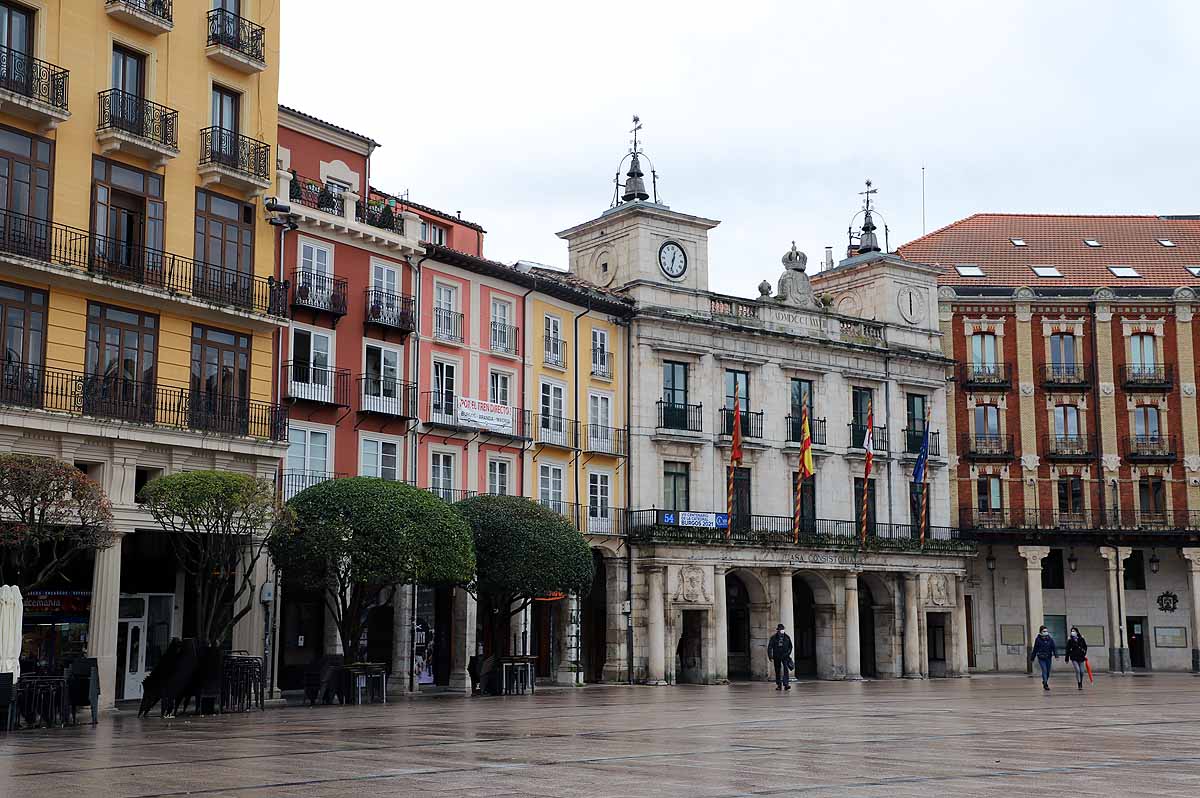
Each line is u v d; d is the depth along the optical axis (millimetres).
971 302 60562
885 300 57594
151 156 32062
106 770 15484
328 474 37500
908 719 24969
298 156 39688
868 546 53125
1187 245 66062
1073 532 58625
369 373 39281
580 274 52625
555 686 43781
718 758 16703
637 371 49031
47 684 23250
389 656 39188
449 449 41594
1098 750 17766
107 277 30609
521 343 44844
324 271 38031
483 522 36969
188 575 34156
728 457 50906
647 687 44344
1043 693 37281
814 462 53562
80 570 31641
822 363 54500
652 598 47219
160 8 32625
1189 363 60812
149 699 26234
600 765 15812
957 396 60125
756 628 51188
